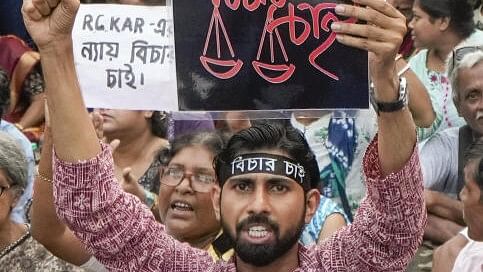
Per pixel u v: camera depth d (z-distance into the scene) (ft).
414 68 17.92
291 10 10.21
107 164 10.00
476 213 14.74
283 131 10.25
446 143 17.25
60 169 9.88
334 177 17.89
